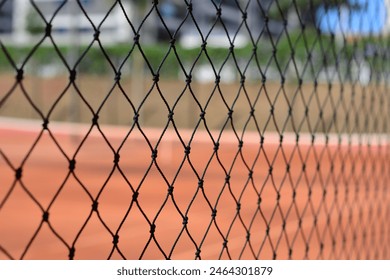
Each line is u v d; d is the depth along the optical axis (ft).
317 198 25.39
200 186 5.19
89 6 83.51
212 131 78.02
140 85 85.97
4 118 95.71
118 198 26.99
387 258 13.66
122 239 17.71
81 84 88.28
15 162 45.24
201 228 19.30
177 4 101.76
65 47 87.35
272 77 67.21
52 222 20.56
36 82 92.99
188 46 80.84
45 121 3.75
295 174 36.14
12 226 19.62
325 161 42.45
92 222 20.63
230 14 105.60
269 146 55.11
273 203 24.86
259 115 74.18
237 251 16.34
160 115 86.79
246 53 69.36
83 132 71.20
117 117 89.04
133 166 43.32
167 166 43.09
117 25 88.58
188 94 84.12
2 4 3.69
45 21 3.59
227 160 46.93
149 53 83.71
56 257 15.42
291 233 18.92
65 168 41.65
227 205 24.09
